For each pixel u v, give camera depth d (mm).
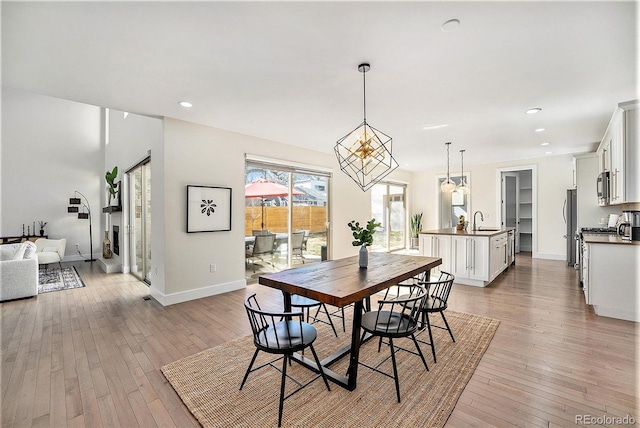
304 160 5293
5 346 2543
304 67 2346
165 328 2934
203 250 3959
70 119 7199
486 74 2480
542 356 2301
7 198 6469
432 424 1587
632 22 1780
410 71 2420
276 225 4969
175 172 3680
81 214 7062
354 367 1909
